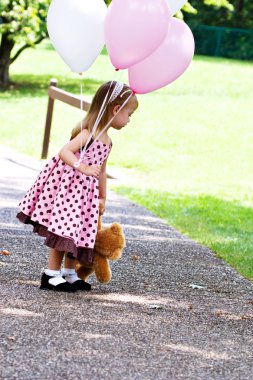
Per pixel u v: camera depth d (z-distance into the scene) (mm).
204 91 40750
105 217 13969
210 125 31844
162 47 8422
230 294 9258
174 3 8766
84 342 6910
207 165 25156
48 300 8094
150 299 8633
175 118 32625
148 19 8000
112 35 8141
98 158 8516
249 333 7688
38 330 7105
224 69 50500
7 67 40375
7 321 7273
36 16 37406
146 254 11086
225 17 66625
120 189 18484
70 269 8633
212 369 6551
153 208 15930
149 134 29094
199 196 18609
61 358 6453
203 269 10500
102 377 6125
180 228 13938
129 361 6547
